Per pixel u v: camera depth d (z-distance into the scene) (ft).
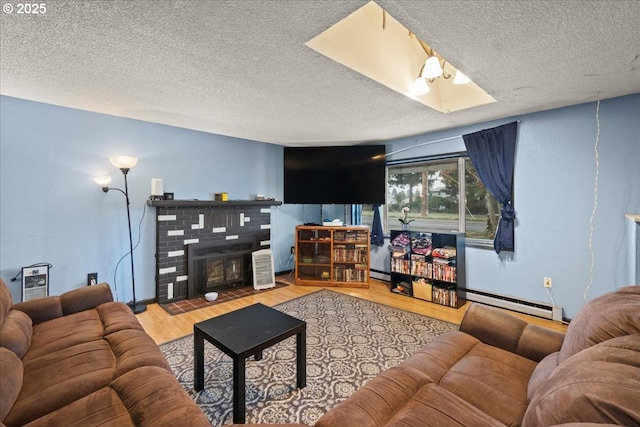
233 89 7.70
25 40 5.37
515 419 3.55
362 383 6.25
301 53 5.84
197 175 12.28
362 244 13.70
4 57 6.03
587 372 2.64
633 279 7.39
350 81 7.18
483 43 5.47
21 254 8.77
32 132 8.83
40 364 4.68
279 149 15.38
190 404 3.59
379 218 14.30
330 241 13.85
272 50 5.73
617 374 2.44
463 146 11.46
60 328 6.00
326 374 6.56
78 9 4.45
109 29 5.02
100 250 10.09
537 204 9.65
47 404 3.82
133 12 4.54
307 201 14.57
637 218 7.00
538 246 9.68
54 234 9.26
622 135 8.13
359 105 8.93
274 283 13.55
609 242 8.38
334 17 4.67
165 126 11.39
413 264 11.98
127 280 10.66
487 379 4.31
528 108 9.20
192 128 11.80
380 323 9.29
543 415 2.66
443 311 10.39
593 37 5.21
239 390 5.02
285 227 15.70
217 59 6.08
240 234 13.47
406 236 12.57
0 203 8.46
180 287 11.66
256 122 10.85
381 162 13.79
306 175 14.58
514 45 5.53
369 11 6.91
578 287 8.96
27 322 5.71
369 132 12.37
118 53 5.85
